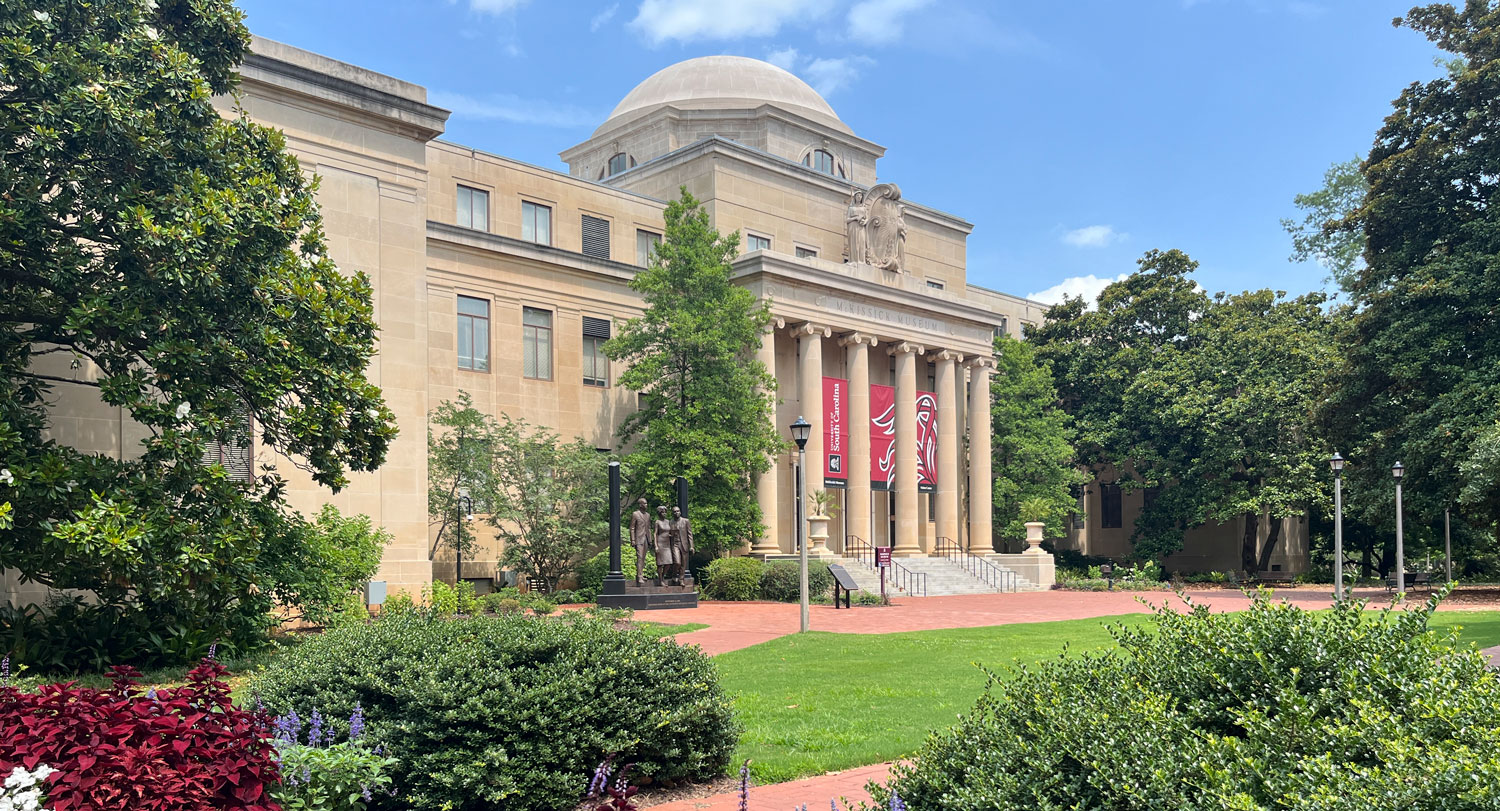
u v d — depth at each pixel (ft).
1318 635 19.80
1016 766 19.03
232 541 52.95
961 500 167.53
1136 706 19.01
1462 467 103.76
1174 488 172.76
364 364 62.85
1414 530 177.17
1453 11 128.77
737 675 54.03
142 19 56.03
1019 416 171.94
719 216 146.82
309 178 85.71
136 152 52.54
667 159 153.58
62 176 53.06
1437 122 127.44
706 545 125.90
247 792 19.54
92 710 19.12
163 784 18.06
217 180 57.41
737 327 123.54
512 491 123.24
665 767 30.78
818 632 76.48
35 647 52.03
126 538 47.60
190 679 21.48
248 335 55.72
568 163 185.78
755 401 124.16
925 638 72.38
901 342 150.92
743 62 183.93
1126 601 117.80
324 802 22.65
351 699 29.04
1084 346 185.68
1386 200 126.82
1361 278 133.90
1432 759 15.38
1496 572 180.86
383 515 87.40
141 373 53.57
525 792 27.53
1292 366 159.43
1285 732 17.51
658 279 124.57
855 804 27.71
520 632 31.42
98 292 53.47
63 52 50.49
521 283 130.62
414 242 91.81
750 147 158.40
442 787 27.20
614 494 101.65
